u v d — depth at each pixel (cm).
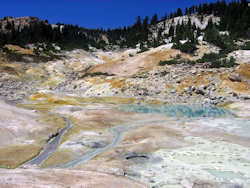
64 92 13075
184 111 8025
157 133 4875
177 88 11288
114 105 9425
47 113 7481
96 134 4947
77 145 4131
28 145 4094
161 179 2683
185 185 2519
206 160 3291
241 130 5047
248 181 2573
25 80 15512
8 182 1980
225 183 2462
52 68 18625
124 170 2981
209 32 19038
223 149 3772
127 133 5125
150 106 9162
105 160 3406
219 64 13062
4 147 3853
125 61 18088
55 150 3984
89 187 2120
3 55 18588
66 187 2033
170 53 17375
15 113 5853
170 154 3591
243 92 9950
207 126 5469
